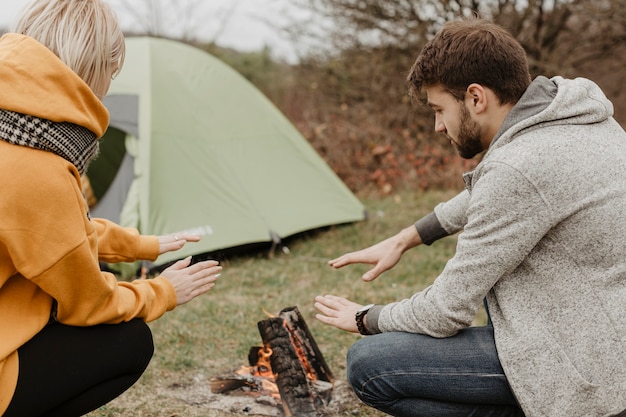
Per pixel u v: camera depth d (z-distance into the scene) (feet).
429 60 6.34
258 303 12.86
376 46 28.58
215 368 9.91
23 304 5.71
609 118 6.25
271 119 19.25
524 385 5.84
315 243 17.38
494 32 6.19
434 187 24.85
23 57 5.42
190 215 15.53
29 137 5.37
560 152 5.77
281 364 8.39
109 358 6.10
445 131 6.54
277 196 17.42
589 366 5.69
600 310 5.71
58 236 5.47
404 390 6.50
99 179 18.98
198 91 17.85
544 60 26.40
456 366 6.25
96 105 5.73
